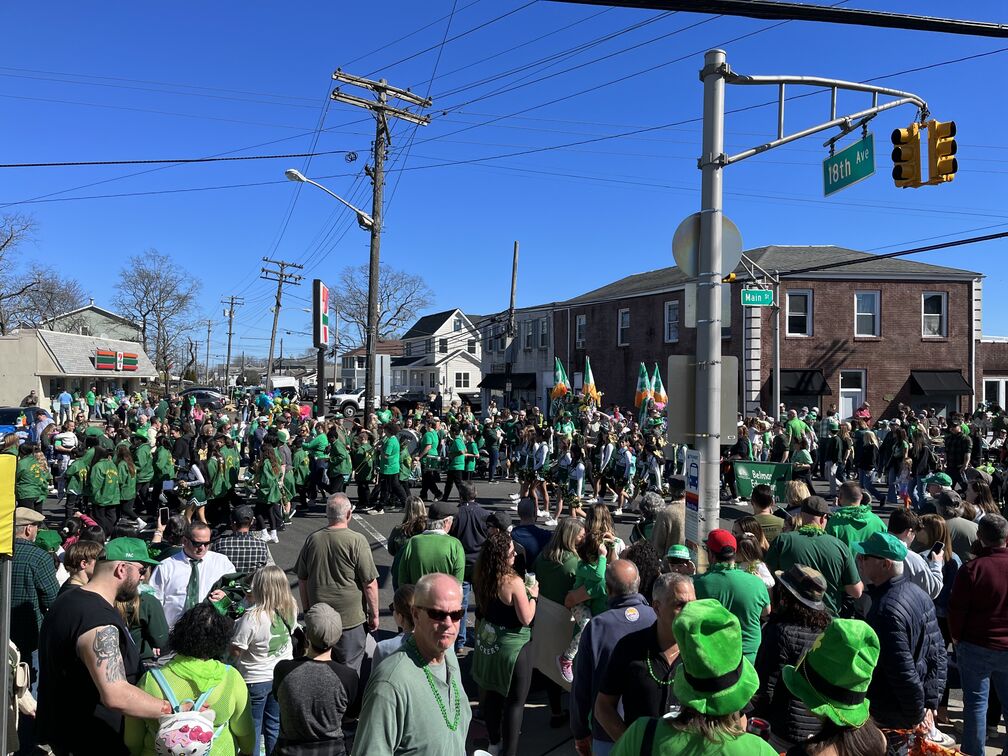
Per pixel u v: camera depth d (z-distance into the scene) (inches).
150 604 207.8
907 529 221.6
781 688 148.5
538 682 270.1
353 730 177.3
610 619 159.5
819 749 109.1
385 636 319.9
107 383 1994.3
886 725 160.9
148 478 557.3
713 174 269.6
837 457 722.8
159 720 141.6
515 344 1731.1
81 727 152.4
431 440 656.4
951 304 1112.2
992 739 226.7
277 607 197.6
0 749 155.0
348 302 3321.9
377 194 859.4
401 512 650.2
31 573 215.3
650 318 1268.5
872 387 1096.8
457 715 128.3
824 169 341.1
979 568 190.9
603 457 658.2
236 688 150.1
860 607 220.4
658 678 143.6
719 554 195.2
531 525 287.9
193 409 1178.6
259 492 516.4
